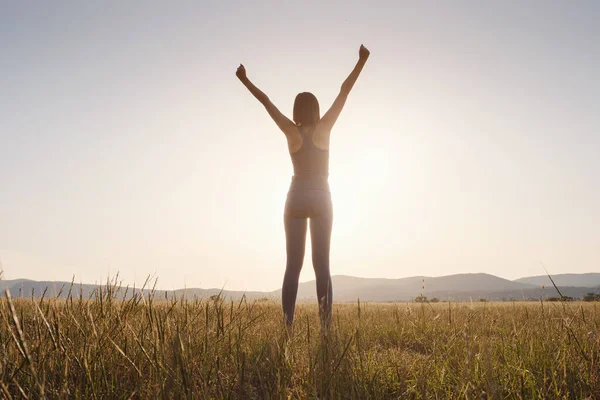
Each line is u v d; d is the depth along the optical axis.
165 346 2.67
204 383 2.29
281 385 2.48
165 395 2.23
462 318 5.10
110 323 2.86
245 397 2.49
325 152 5.07
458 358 3.12
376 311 7.38
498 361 3.05
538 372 2.78
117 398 2.34
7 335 2.42
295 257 4.96
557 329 3.79
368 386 2.63
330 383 2.39
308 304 8.91
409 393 2.59
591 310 4.95
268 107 5.15
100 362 2.52
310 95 5.10
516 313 5.27
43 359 2.38
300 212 4.94
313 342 3.44
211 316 3.29
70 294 2.91
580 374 2.74
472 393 2.31
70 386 2.40
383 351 3.87
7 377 2.21
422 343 4.44
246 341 3.50
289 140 5.07
